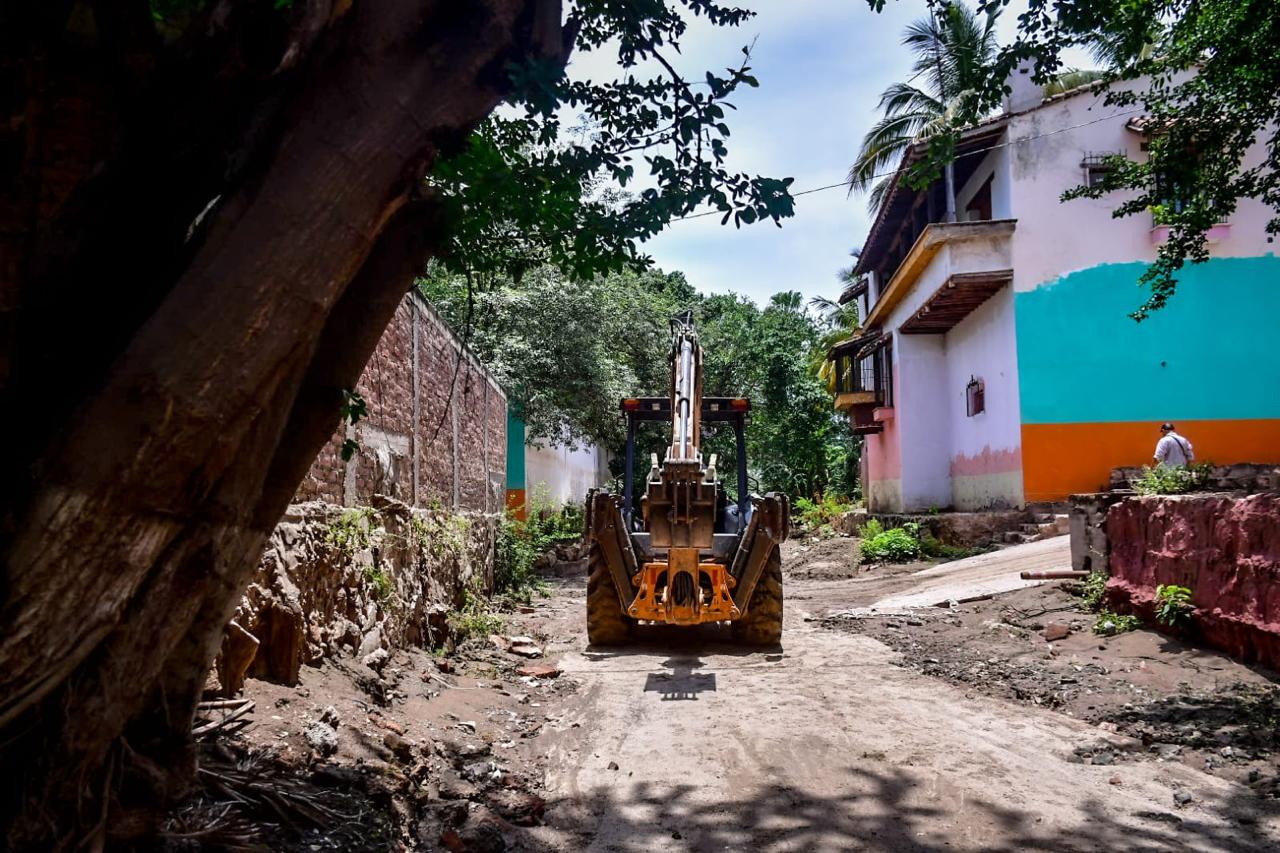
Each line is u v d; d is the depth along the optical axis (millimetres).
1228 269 15102
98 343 2438
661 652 9078
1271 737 5043
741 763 5215
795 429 29812
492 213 3146
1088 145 15305
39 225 2275
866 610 11156
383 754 4434
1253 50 5852
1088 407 15125
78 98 2258
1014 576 11242
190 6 2729
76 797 2314
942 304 17016
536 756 5430
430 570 8445
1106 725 5691
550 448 23000
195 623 2555
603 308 20484
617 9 3455
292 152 2330
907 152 15828
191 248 2396
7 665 2053
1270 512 6098
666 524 9242
